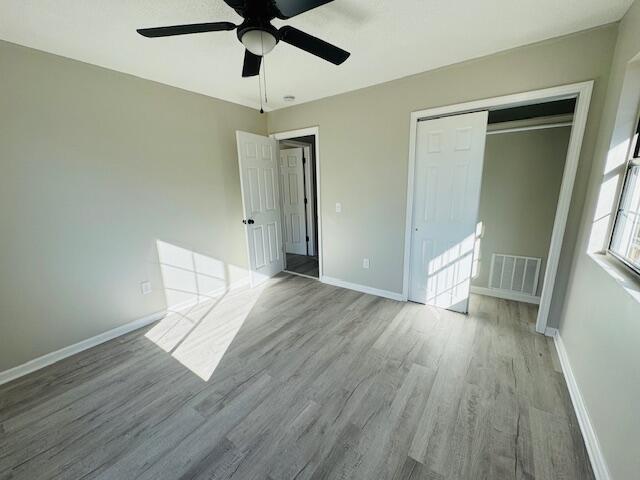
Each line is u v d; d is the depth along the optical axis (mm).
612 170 1725
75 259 2256
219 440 1498
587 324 1700
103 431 1566
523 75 2150
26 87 1937
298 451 1428
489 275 3271
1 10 1546
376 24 1796
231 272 3525
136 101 2502
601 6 1629
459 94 2428
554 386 1827
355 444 1458
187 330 2625
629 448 1084
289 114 3574
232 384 1909
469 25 1822
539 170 2889
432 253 2893
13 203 1943
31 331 2080
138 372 2051
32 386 1926
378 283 3303
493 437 1477
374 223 3178
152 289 2773
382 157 2965
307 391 1831
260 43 1396
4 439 1529
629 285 1290
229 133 3328
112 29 1764
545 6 1625
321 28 1836
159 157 2707
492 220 3170
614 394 1258
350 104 3053
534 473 1298
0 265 1928
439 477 1290
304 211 5121
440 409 1663
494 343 2307
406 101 2703
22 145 1950
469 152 2506
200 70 2404
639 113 1607
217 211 3289
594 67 1918
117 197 2451
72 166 2182
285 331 2568
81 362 2178
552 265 2287
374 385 1870
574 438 1464
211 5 1562
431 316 2783
